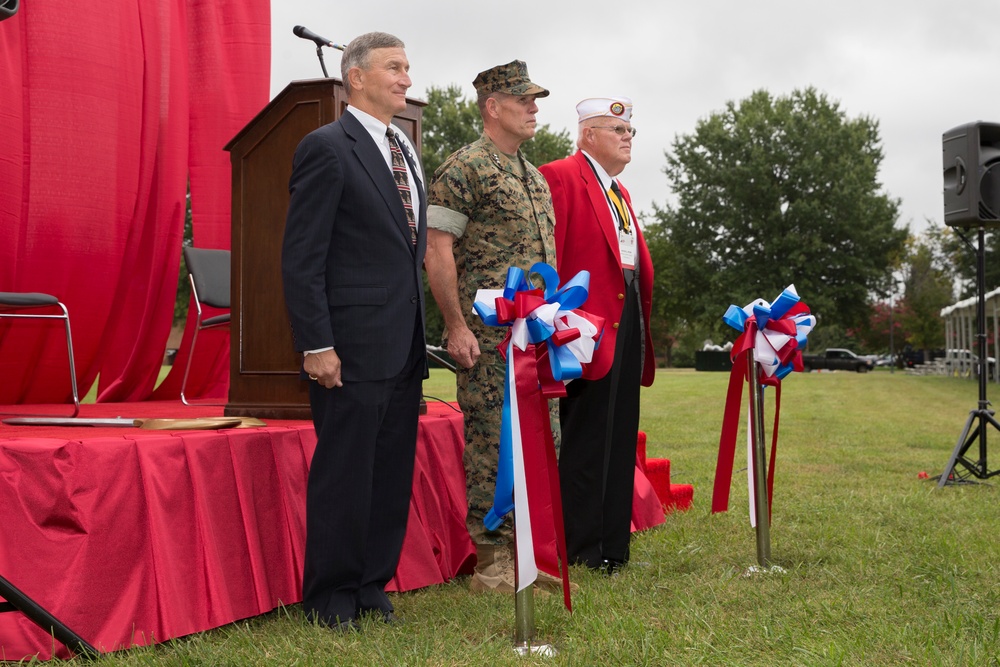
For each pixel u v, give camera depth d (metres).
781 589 3.37
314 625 2.87
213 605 2.93
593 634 2.80
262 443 3.27
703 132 41.03
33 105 5.20
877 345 57.16
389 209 2.97
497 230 3.40
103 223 5.40
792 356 3.77
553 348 2.60
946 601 3.20
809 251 38.38
